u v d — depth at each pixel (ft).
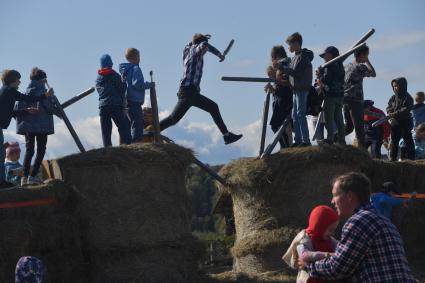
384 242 17.10
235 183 39.65
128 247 34.96
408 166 42.57
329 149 38.17
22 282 20.84
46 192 34.94
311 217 18.74
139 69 38.09
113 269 34.99
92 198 35.32
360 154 38.88
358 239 17.08
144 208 35.35
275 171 38.19
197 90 39.55
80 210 35.53
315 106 39.27
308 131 38.73
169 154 35.96
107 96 37.65
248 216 39.29
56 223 34.83
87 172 35.42
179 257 35.81
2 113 35.78
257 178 38.47
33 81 37.81
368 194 17.72
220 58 39.04
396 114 44.93
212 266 48.44
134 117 38.29
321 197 38.04
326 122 39.29
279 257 38.01
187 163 36.88
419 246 42.24
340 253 17.20
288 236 37.65
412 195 40.19
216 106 39.91
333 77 39.01
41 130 37.32
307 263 17.89
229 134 39.83
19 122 37.24
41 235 34.37
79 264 35.45
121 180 35.12
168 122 39.65
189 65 39.29
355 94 41.60
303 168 38.14
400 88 45.06
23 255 33.53
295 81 38.34
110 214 35.12
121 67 38.37
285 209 38.37
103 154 35.12
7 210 33.71
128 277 34.86
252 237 38.65
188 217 37.01
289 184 38.32
